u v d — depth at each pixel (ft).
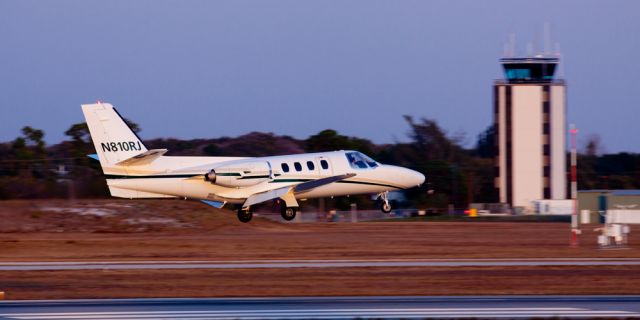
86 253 396.16
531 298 260.42
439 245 431.43
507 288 280.51
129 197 485.15
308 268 331.36
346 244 432.66
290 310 239.09
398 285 287.07
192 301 255.91
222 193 491.72
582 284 288.92
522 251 401.29
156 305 249.14
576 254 388.16
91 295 268.21
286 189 496.23
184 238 456.86
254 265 343.26
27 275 315.99
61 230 491.72
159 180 483.10
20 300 259.39
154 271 325.21
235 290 277.44
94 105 480.23
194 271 324.60
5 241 423.23
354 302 253.03
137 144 487.20
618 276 308.60
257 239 454.40
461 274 313.94
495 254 387.96
